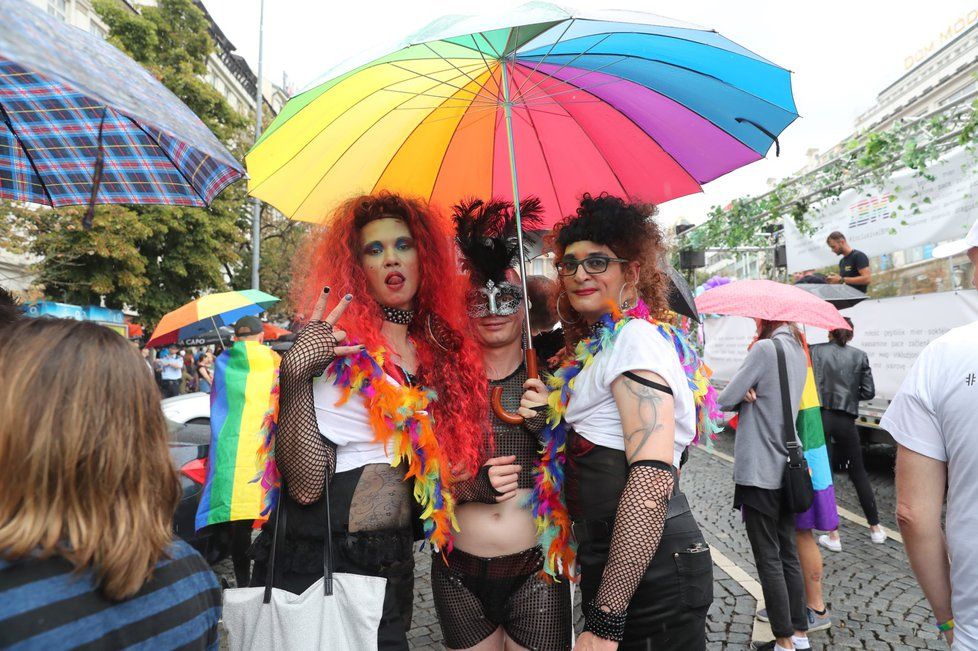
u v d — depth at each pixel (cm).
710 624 331
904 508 140
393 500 162
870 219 699
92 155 193
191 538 356
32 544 77
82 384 85
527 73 211
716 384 1015
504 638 204
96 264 1402
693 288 1183
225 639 317
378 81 196
